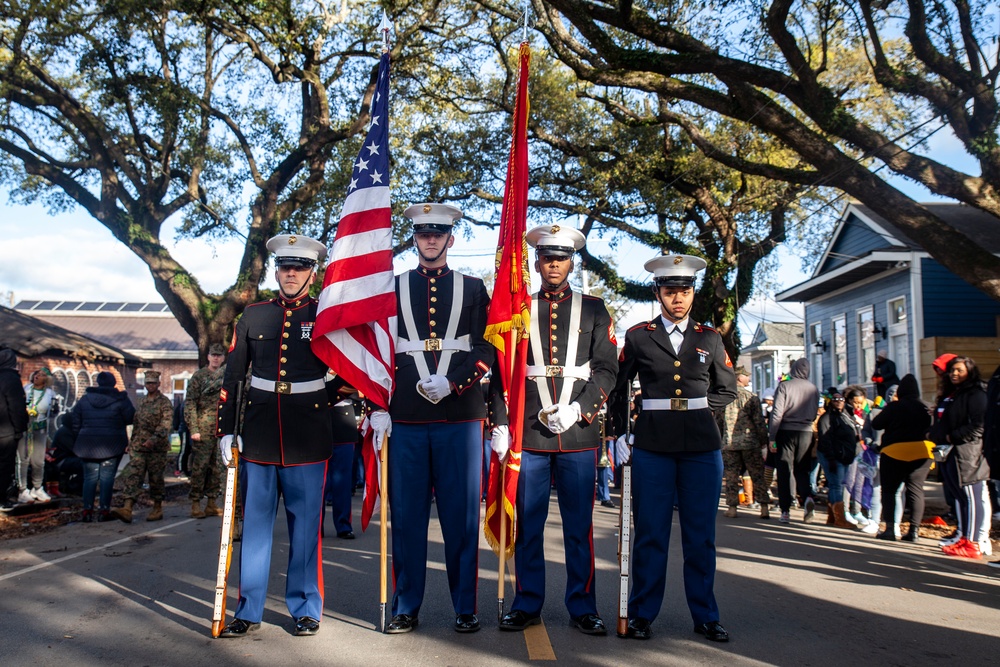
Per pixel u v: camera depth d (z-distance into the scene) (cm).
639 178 2011
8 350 1074
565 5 1185
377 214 541
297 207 1997
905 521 1084
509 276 517
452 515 519
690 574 519
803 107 1130
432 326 527
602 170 2052
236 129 2020
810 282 2220
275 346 526
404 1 1809
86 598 608
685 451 516
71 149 2030
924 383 1731
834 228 2269
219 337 1903
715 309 2125
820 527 1038
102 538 908
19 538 919
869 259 1880
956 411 841
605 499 1233
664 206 2067
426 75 2092
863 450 1053
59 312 4075
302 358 527
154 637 501
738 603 607
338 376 551
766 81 1137
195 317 1914
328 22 1792
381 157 555
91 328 3838
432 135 2269
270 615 559
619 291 2238
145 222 1928
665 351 529
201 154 1947
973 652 487
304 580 514
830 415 1048
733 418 1117
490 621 542
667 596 628
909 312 1888
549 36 1296
